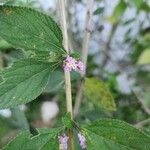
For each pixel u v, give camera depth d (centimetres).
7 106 16
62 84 28
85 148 19
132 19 48
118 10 45
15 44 17
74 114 26
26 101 16
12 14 17
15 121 31
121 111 40
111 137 17
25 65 17
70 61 18
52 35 17
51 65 17
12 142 17
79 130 18
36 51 17
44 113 40
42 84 17
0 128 31
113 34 50
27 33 17
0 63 30
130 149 17
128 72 51
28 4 21
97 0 45
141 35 51
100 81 26
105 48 51
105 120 17
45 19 17
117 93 43
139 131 17
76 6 48
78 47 42
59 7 20
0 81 16
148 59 41
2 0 17
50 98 41
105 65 50
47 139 17
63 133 18
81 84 26
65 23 19
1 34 17
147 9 46
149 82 49
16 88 16
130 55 52
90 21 24
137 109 41
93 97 26
